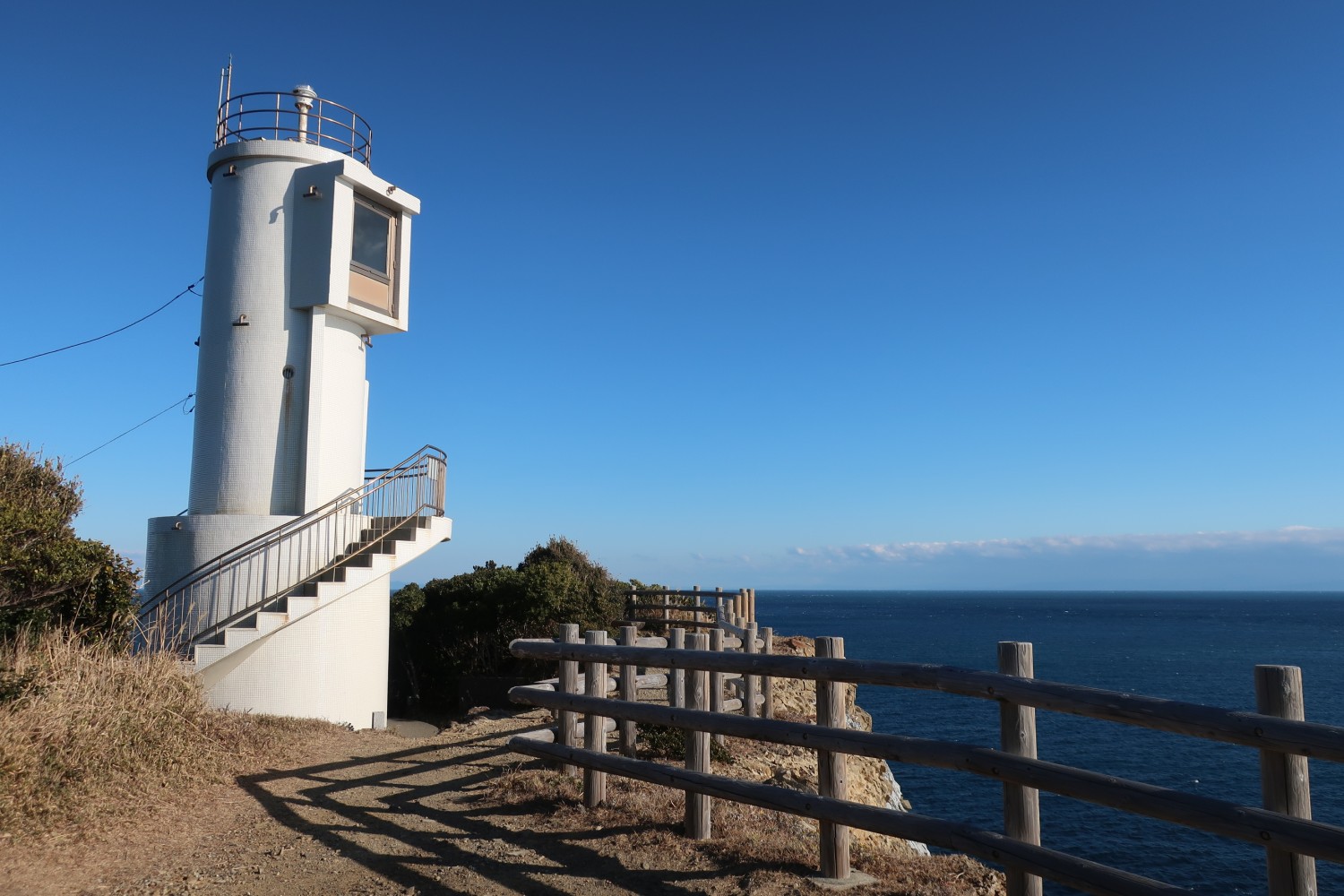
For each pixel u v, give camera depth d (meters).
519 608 22.66
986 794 26.47
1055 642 87.38
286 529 15.40
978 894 5.49
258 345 16.00
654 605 22.70
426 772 9.09
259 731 10.89
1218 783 26.39
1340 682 53.81
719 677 9.73
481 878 5.84
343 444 16.73
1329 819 23.22
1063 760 29.47
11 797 6.72
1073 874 4.27
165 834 6.96
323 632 15.45
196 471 16.19
